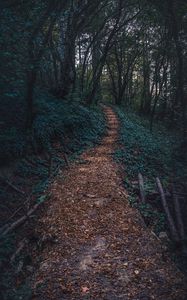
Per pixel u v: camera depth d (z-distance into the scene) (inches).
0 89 435.2
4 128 502.3
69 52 778.8
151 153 722.8
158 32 1133.1
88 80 1312.7
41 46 487.5
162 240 350.9
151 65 1387.8
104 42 1253.7
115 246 308.8
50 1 471.5
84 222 351.9
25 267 294.8
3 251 301.9
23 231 356.5
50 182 471.8
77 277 264.8
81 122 770.8
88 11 784.9
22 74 471.8
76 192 431.5
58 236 326.0
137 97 1894.7
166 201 440.8
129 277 265.6
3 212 383.6
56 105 712.4
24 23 422.6
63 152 591.5
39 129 566.3
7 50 405.1
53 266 279.9
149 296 246.1
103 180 477.7
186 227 398.6
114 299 241.6
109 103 1493.6
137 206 418.6
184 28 646.5
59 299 241.4
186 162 654.5
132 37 1283.2
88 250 302.0
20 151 498.9
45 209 396.2
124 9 1059.3
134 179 545.0
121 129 924.0
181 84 581.3
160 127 1203.2
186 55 691.4
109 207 388.5
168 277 269.1
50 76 826.2
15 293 245.4
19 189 436.8
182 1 585.3
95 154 644.7
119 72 1481.3
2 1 390.0
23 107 536.4
